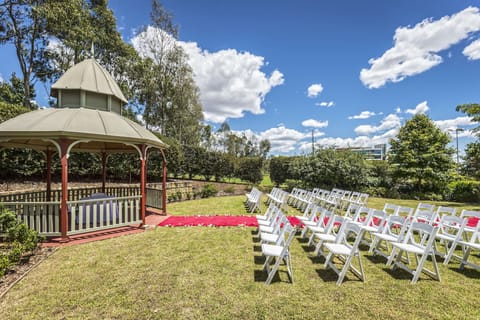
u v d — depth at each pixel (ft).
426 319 8.18
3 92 51.06
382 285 10.69
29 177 32.32
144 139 20.17
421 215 18.38
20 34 44.09
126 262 13.10
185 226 21.26
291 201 36.01
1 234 15.08
